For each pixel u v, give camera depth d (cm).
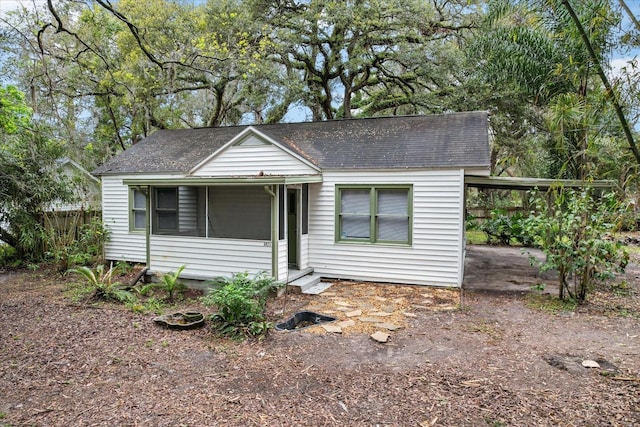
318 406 357
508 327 577
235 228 813
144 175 1066
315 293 787
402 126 984
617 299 725
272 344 516
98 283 760
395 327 579
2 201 1058
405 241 855
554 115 473
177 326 578
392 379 409
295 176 796
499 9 567
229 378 417
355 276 891
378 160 863
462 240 834
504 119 1716
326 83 1872
